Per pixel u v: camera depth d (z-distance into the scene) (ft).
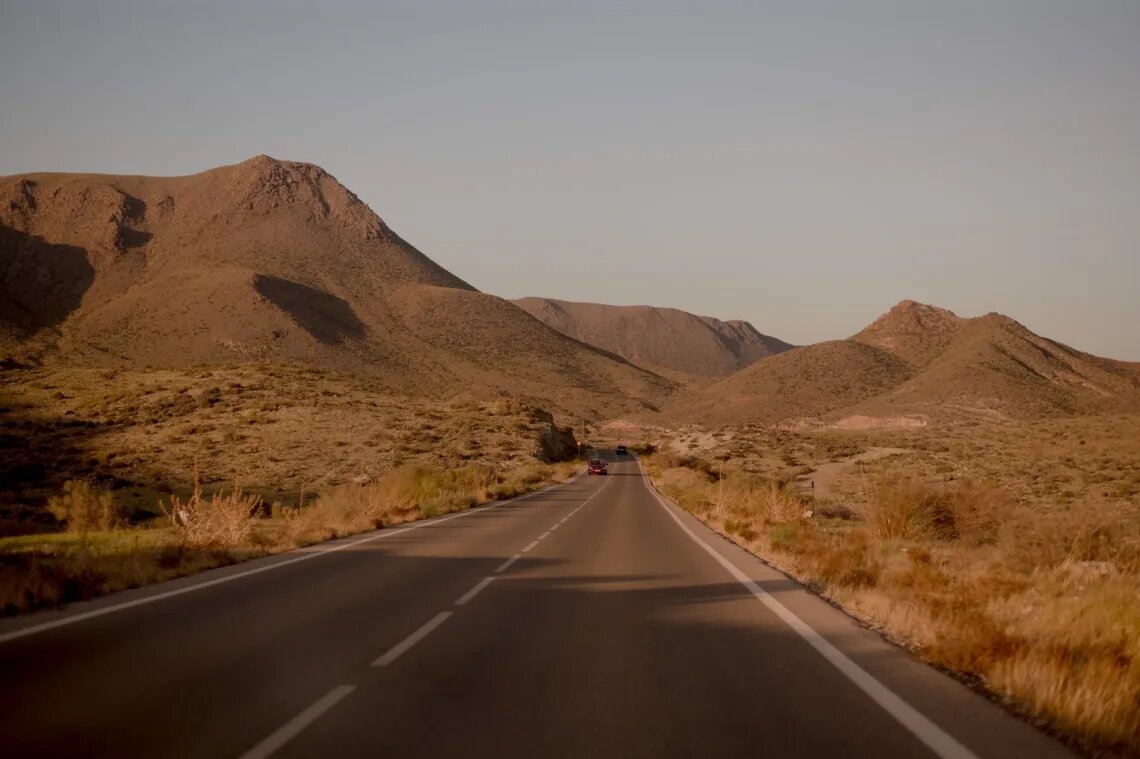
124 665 26.48
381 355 571.28
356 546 65.62
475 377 590.96
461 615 35.76
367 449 225.56
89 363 472.85
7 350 472.44
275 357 504.43
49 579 39.19
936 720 21.01
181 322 541.34
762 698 23.00
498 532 78.79
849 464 226.38
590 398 623.36
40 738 19.29
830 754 18.51
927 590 39.11
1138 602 32.27
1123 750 18.83
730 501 105.40
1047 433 250.16
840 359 503.20
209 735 19.62
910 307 559.38
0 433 226.58
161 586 43.93
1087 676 22.62
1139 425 239.30
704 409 519.19
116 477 179.32
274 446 221.87
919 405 391.45
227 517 61.31
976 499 75.41
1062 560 52.85
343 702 22.47
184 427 239.09
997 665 25.20
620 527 84.89
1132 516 100.68
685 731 20.08
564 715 21.35
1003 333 462.60
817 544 56.85
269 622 33.94
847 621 34.42
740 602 39.24
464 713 21.50
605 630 32.60
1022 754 18.53
